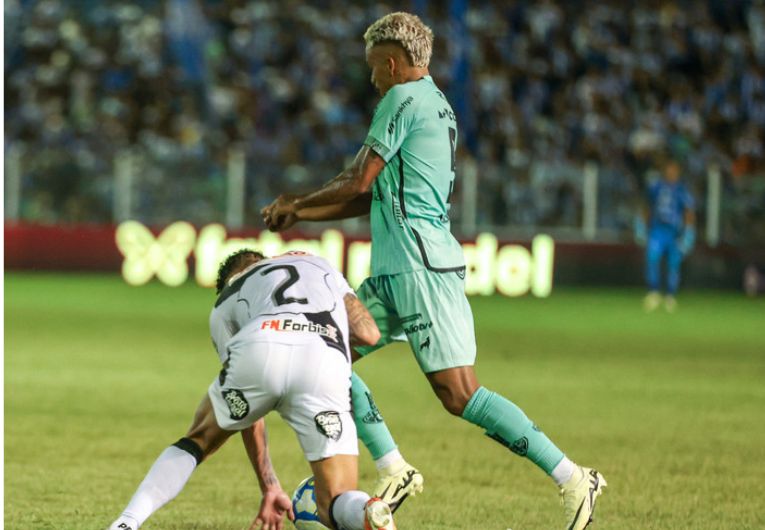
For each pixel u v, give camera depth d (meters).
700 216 76.25
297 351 14.60
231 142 82.50
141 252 73.38
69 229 73.31
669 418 29.81
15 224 72.88
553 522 18.73
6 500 19.48
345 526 14.22
